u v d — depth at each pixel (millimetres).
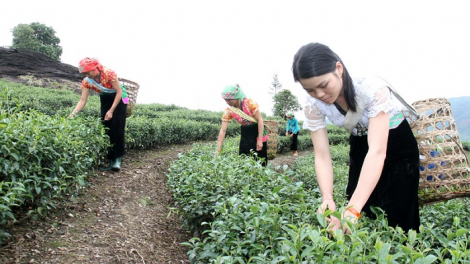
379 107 2006
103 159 5629
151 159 6707
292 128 12750
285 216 2320
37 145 3145
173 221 3975
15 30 43688
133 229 3502
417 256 1455
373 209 2268
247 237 2156
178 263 3018
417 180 2299
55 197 3594
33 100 10719
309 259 1655
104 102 5133
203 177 3484
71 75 29297
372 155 1970
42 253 2701
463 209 3609
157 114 13797
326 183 2285
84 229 3254
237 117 5227
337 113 2266
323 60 1822
